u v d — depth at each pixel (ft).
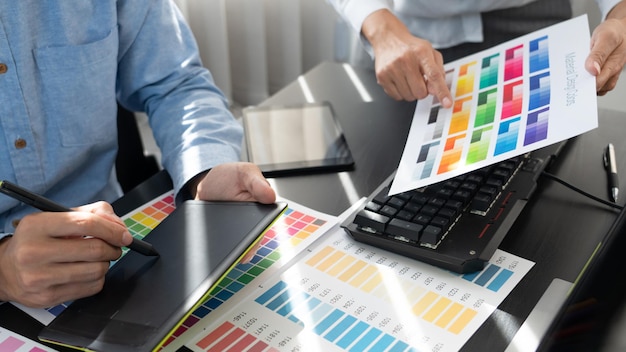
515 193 2.33
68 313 1.82
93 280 1.85
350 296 1.95
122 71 3.17
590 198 2.39
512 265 2.05
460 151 2.35
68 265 1.84
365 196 2.55
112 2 2.85
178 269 1.90
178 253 1.97
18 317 1.94
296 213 2.44
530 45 2.86
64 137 2.87
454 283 1.98
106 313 1.78
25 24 2.62
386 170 2.73
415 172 2.32
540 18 3.74
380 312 1.87
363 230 2.21
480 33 3.70
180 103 3.02
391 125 3.11
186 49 3.23
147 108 3.18
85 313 1.80
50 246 1.84
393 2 3.84
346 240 2.25
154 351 1.63
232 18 7.00
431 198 2.25
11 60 2.61
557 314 1.84
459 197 2.23
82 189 3.07
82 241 1.87
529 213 2.31
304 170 2.74
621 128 2.89
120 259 2.02
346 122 3.17
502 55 2.92
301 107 3.32
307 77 3.74
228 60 7.03
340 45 7.07
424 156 2.41
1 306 1.98
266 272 2.09
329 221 2.37
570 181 2.50
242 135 2.92
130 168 3.49
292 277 2.06
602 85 2.57
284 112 3.27
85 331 1.73
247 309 1.92
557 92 2.42
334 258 2.15
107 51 2.89
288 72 7.41
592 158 2.66
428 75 2.91
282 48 7.27
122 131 3.42
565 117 2.23
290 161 2.80
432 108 2.79
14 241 1.89
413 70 3.02
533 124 2.30
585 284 2.08
